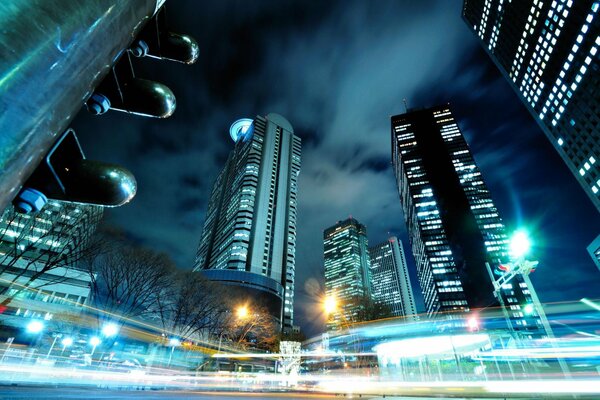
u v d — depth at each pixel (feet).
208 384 94.02
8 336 92.38
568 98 252.01
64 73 2.31
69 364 80.64
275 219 398.21
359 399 46.70
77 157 4.12
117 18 3.05
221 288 124.88
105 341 75.87
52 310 99.60
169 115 6.43
